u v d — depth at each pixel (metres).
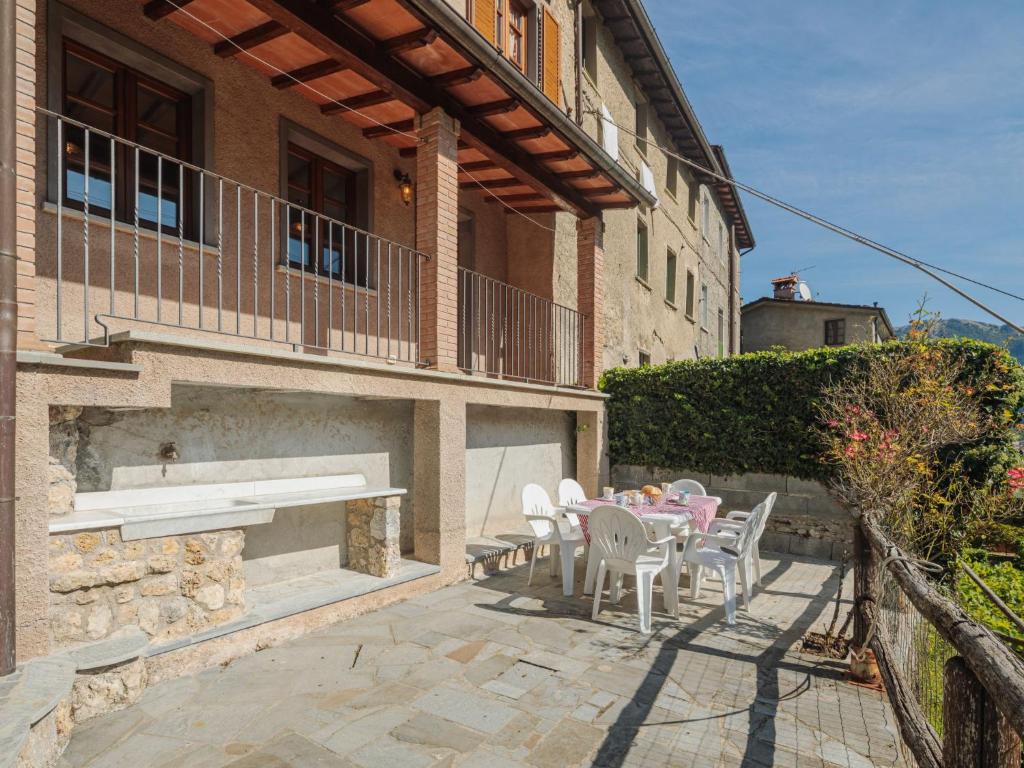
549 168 7.62
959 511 6.11
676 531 5.72
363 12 4.83
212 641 3.82
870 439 5.57
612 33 12.23
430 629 4.62
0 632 2.74
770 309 22.23
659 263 14.60
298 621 4.41
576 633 4.59
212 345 3.84
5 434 2.77
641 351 13.30
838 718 3.30
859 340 18.33
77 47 4.73
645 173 12.38
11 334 2.80
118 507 4.07
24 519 2.93
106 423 4.09
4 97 2.86
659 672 3.89
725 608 4.89
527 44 9.44
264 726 3.10
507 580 6.19
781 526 7.77
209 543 3.84
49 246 4.43
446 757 2.85
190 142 5.48
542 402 7.55
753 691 3.63
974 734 1.74
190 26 5.08
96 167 4.85
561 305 9.34
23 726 2.31
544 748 2.95
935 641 3.46
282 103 6.18
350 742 2.96
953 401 5.83
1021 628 3.76
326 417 5.68
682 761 2.86
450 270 6.04
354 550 5.62
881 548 3.42
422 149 5.98
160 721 3.12
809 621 4.97
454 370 6.07
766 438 7.96
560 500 6.70
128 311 4.91
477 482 7.61
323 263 6.86
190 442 4.58
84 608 3.23
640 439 9.08
